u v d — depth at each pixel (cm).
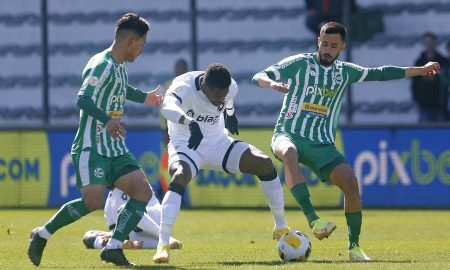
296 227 3953
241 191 5044
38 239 2462
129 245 2995
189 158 2611
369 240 3384
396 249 3019
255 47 6038
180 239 3459
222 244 3231
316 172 2783
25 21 6206
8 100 6219
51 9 6203
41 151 5159
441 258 2681
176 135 2664
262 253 2872
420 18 5859
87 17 6178
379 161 4953
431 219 4344
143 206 2462
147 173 5006
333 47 2770
